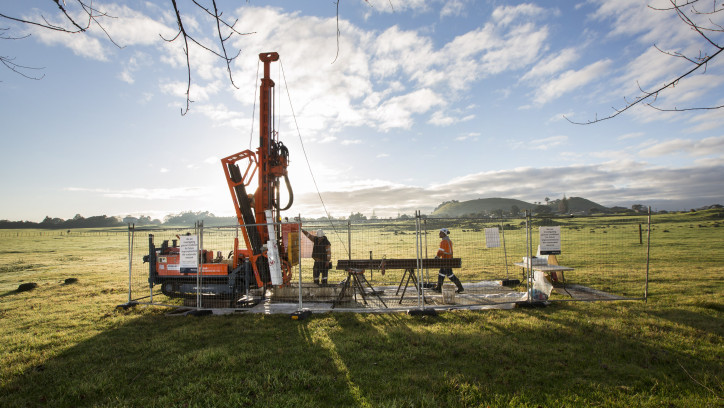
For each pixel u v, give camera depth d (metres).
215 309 8.61
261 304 9.22
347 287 9.42
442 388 4.28
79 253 31.44
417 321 7.29
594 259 18.11
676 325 6.59
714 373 4.62
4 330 7.32
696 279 11.88
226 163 9.35
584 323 6.82
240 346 5.88
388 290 11.02
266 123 9.70
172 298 10.15
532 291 8.61
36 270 19.02
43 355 5.76
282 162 10.08
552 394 4.13
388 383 4.43
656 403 3.90
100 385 4.50
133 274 16.77
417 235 8.37
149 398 4.21
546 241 8.64
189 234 9.31
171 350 5.82
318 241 10.44
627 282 11.61
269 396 4.19
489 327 6.71
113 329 7.20
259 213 9.66
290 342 6.08
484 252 22.44
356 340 6.11
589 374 4.66
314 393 4.25
